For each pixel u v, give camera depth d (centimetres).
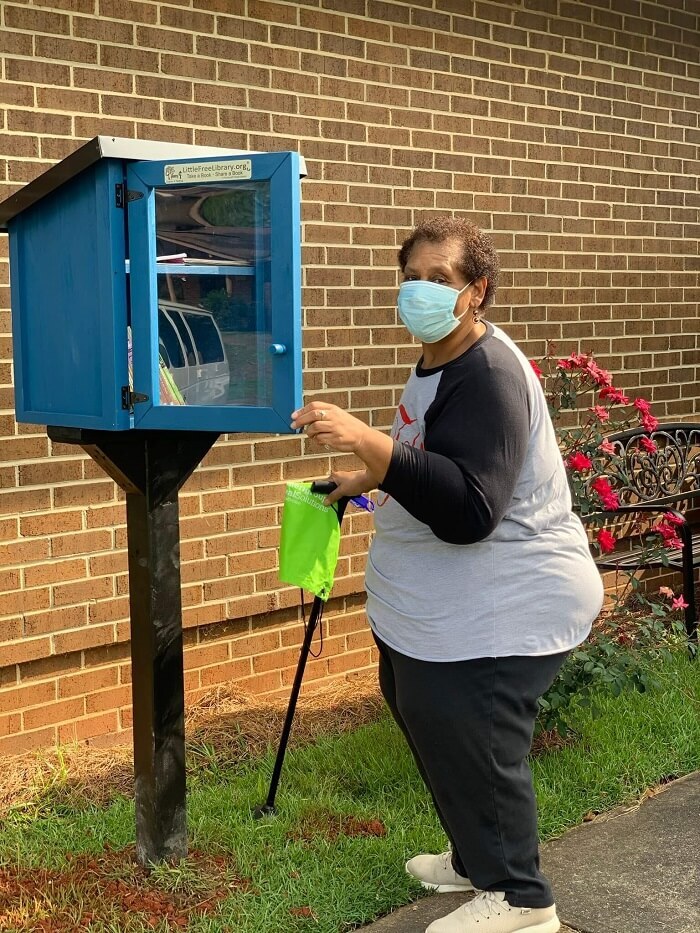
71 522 420
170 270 275
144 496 304
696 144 631
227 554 464
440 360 276
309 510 309
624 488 564
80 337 291
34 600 412
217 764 409
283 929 297
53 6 397
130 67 416
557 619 274
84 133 408
